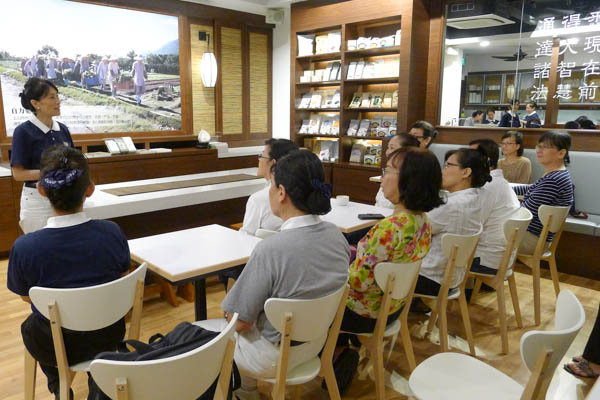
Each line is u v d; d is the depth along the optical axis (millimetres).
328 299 1462
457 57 5113
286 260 1434
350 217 2729
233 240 2207
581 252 3803
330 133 5641
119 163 4832
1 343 2621
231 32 6023
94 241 1599
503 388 1496
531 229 3182
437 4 4809
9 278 1553
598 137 3941
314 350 1618
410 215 1829
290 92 5891
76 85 4828
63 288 1547
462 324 2908
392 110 5156
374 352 1905
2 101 4363
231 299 1483
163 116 5582
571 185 3293
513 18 4570
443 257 2344
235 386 1646
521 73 4660
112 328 1688
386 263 1733
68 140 2961
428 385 1502
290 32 5762
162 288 3223
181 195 3021
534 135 4297
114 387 1062
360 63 5285
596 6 4043
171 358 1059
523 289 3504
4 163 4309
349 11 5121
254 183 3490
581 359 2352
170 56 5520
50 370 1756
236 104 6254
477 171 2449
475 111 5176
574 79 4273
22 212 2812
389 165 1873
